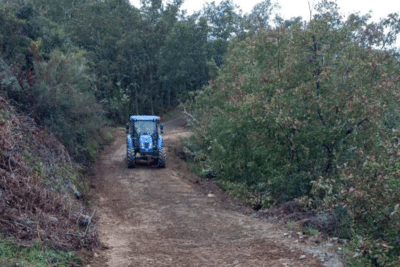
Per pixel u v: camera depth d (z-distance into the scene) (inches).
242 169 581.3
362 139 419.2
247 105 494.9
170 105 2299.5
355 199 244.5
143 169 677.9
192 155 852.6
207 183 600.7
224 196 518.0
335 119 444.1
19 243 234.8
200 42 1854.1
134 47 1963.6
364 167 256.5
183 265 263.1
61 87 557.9
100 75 1734.7
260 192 506.0
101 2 1913.1
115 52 1921.8
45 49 778.2
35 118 502.3
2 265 198.7
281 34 511.2
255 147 528.4
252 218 400.2
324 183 393.1
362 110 401.7
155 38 2055.9
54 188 370.0
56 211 315.9
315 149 455.5
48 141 465.7
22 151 371.6
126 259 273.4
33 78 532.7
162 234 343.0
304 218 374.0
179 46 1834.4
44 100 518.0
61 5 1809.8
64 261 238.1
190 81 1975.9
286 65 472.4
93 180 569.6
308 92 432.8
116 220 390.9
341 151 427.5
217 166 627.5
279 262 259.0
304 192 437.1
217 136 662.5
